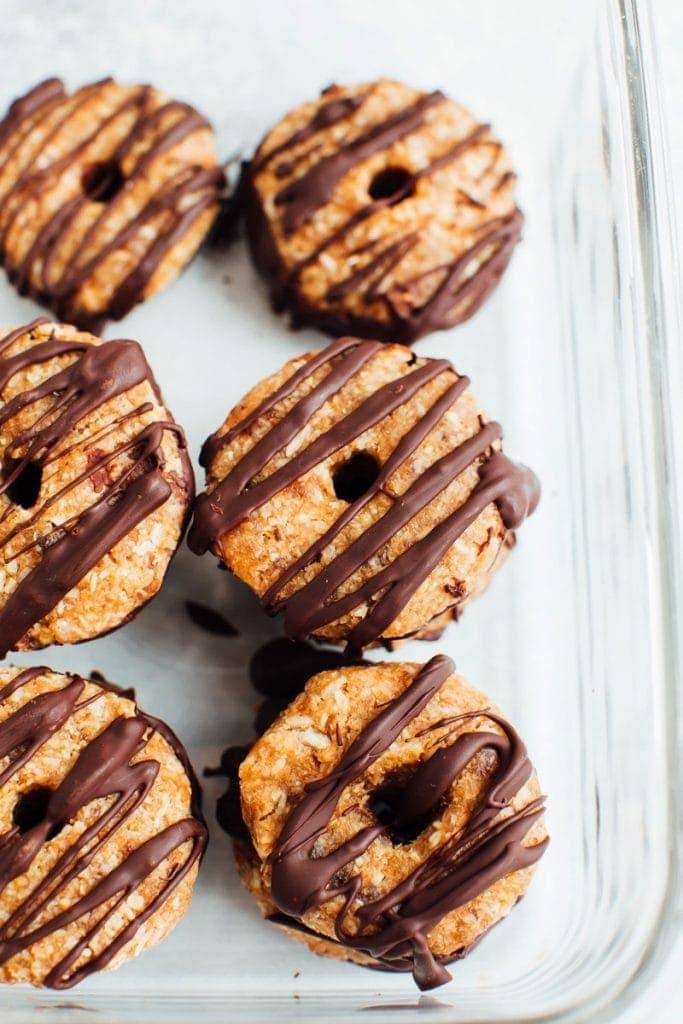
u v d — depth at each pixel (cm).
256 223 37
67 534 33
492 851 33
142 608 34
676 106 38
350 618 33
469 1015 34
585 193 38
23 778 32
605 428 38
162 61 38
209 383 37
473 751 33
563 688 37
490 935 36
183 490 33
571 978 35
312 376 34
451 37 39
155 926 33
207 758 36
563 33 38
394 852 33
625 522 37
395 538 33
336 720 33
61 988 32
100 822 32
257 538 33
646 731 36
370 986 35
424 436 33
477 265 36
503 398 38
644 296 36
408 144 36
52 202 36
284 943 35
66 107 37
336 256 36
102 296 36
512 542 36
